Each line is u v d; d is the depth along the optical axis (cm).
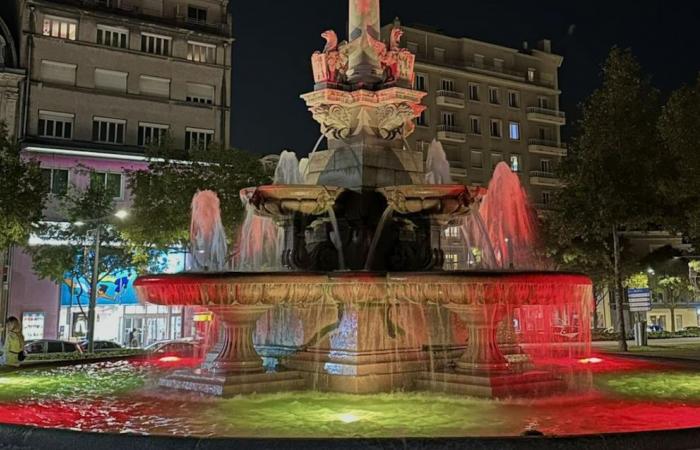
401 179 1196
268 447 522
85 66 4316
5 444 604
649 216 2823
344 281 942
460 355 1062
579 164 2953
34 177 2806
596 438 539
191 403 870
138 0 4534
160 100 4519
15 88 4147
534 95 6875
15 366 1418
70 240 3700
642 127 2869
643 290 3194
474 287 910
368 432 673
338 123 1210
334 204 1130
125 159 4284
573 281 973
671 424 719
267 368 1033
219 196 3123
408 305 1034
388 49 1292
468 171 6378
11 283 3900
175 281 959
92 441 560
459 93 6406
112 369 1375
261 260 1545
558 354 1923
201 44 4722
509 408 823
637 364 1462
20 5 4359
